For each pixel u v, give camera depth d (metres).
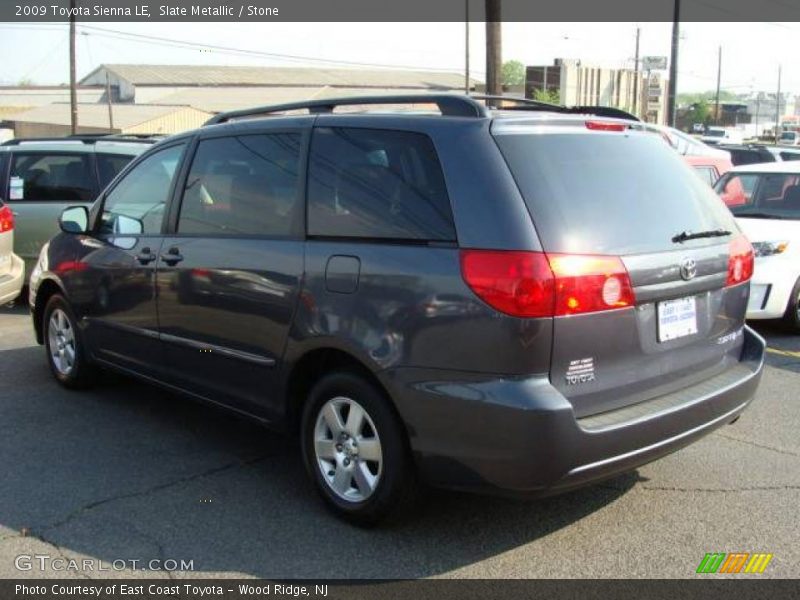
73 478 4.62
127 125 49.56
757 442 5.25
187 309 4.83
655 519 4.17
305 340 4.07
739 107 103.00
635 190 3.90
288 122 4.46
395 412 3.78
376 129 4.01
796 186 8.73
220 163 4.80
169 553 3.79
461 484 3.60
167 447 5.10
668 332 3.87
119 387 6.36
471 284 3.46
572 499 4.39
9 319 8.89
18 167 9.48
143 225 5.32
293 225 4.25
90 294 5.73
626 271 3.62
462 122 3.73
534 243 3.42
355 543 3.89
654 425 3.68
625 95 60.22
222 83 74.44
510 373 3.41
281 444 5.17
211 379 4.78
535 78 56.25
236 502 4.32
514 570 3.67
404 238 3.75
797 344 8.02
